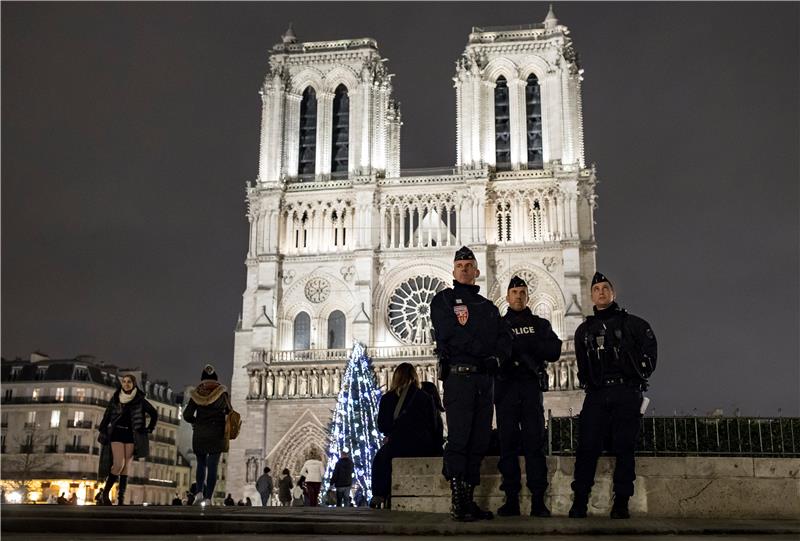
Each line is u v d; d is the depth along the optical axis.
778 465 22.28
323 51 117.75
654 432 22.84
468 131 111.25
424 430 25.12
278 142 114.38
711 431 22.67
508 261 106.25
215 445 28.88
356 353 91.81
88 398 132.00
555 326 103.81
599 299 20.58
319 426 103.38
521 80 113.25
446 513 21.36
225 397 29.36
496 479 22.58
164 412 151.62
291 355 107.06
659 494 22.23
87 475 129.00
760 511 22.11
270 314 107.94
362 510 22.12
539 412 20.50
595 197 109.94
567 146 109.12
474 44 113.56
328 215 111.94
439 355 18.45
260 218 112.38
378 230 110.44
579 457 20.19
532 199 108.38
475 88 112.00
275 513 19.16
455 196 109.62
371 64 116.44
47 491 126.56
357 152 113.56
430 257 108.12
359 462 87.12
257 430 104.19
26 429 129.88
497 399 20.62
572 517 19.83
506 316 20.95
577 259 104.06
